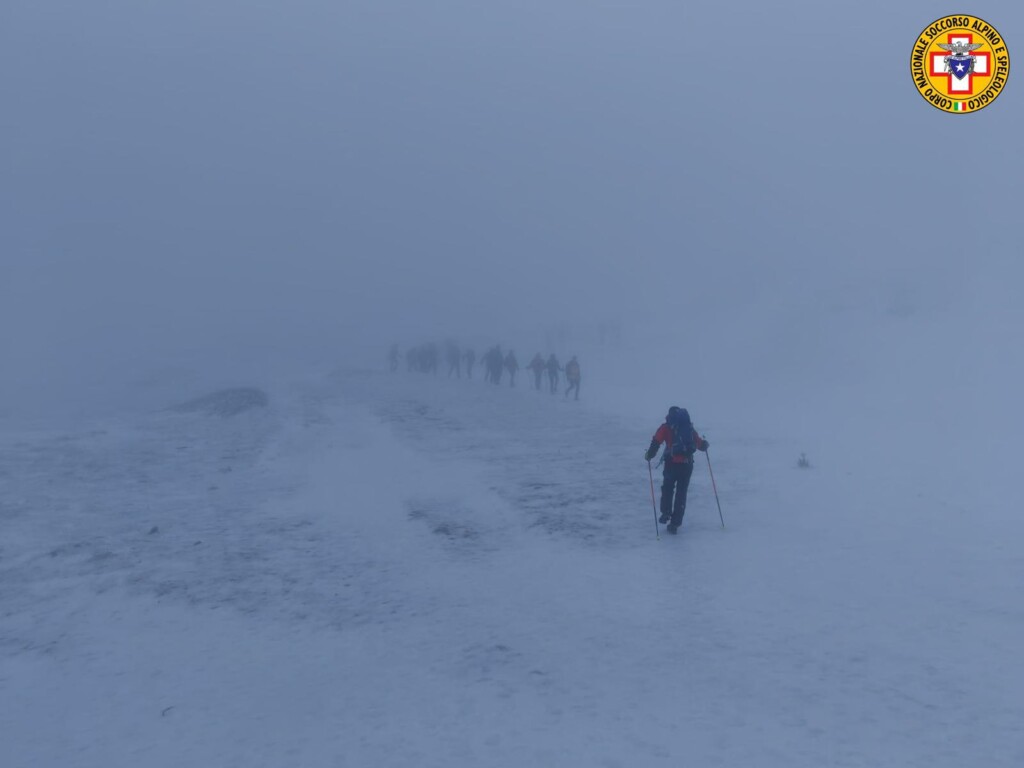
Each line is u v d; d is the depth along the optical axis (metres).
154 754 4.34
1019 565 6.71
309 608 6.83
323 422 22.53
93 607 7.09
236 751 4.32
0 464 14.77
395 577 7.64
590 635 5.82
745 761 3.85
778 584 6.70
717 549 7.95
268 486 12.99
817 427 17.19
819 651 5.23
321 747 4.30
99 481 13.41
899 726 4.12
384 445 17.62
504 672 5.23
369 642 5.97
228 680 5.38
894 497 9.69
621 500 10.76
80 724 4.79
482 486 12.23
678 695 4.70
